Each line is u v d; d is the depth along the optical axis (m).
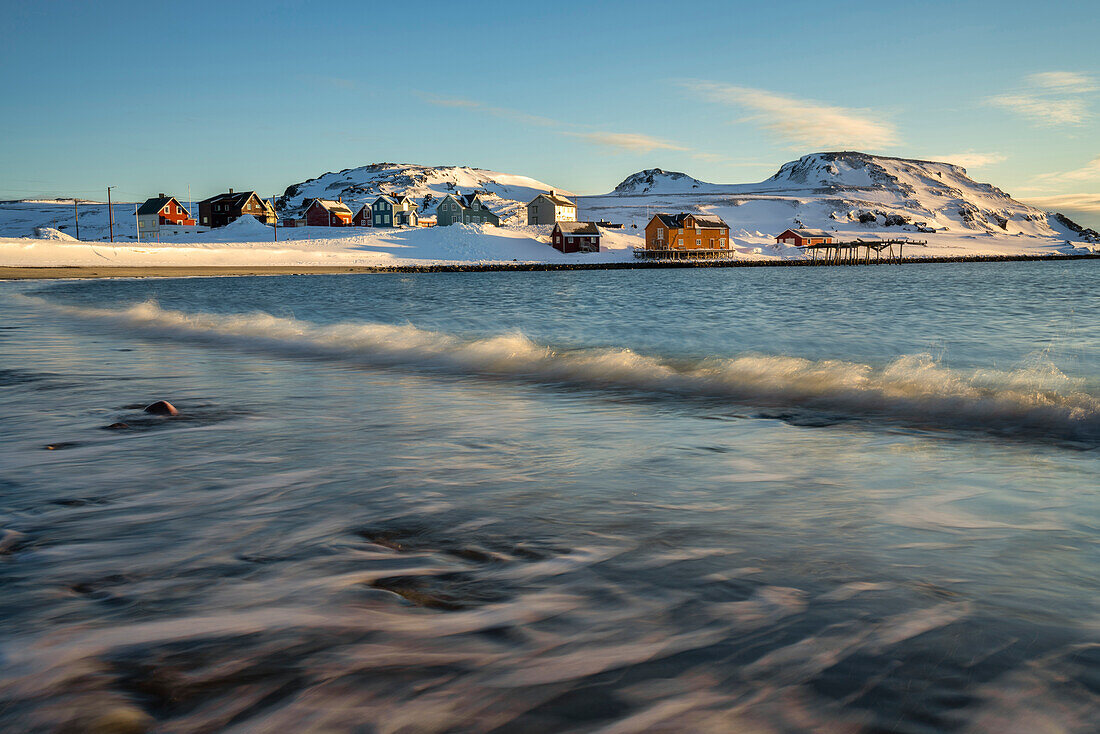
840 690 2.01
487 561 3.18
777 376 9.79
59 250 78.31
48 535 3.54
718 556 3.26
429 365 11.82
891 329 18.83
